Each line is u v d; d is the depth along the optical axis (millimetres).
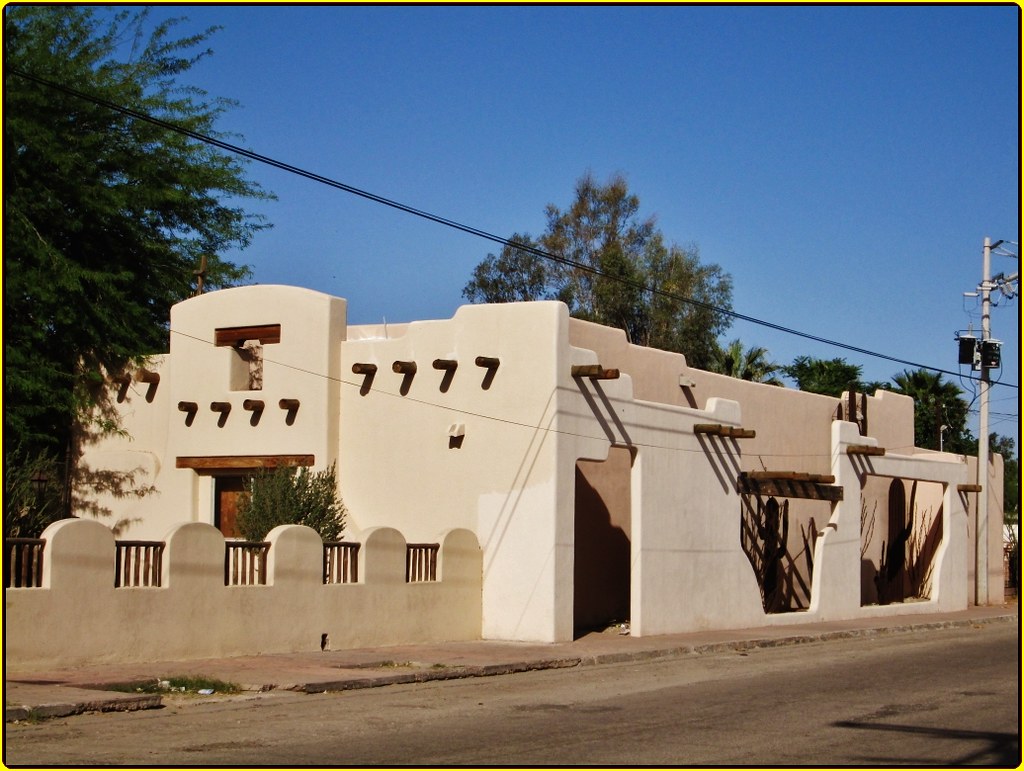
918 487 37500
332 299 23203
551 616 20641
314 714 12914
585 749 10781
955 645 23688
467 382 21844
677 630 23547
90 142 26109
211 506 24234
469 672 16922
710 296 53406
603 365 23594
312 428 23016
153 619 15883
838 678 17266
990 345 36031
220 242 34125
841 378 60812
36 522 21547
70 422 26172
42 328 24766
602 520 24391
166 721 12180
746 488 26141
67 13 28609
